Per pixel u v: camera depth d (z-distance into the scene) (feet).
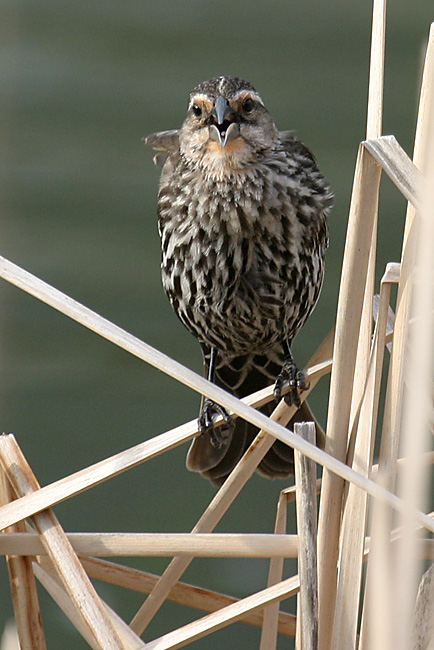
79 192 58.39
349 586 16.40
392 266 16.84
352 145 62.44
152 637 30.07
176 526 34.60
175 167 25.95
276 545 16.99
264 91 70.23
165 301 49.39
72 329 48.11
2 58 72.74
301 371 21.84
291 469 25.70
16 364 45.03
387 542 14.92
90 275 51.03
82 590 16.33
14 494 18.06
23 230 54.80
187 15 82.99
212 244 25.00
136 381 44.16
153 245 53.88
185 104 69.00
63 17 81.20
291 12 82.84
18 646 18.10
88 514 35.35
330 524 16.67
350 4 83.30
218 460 26.13
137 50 76.33
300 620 16.62
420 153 16.69
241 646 29.91
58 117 67.21
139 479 37.78
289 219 24.79
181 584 20.01
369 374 16.83
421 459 13.76
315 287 26.25
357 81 71.87
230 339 26.71
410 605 13.97
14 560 17.40
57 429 40.22
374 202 16.57
